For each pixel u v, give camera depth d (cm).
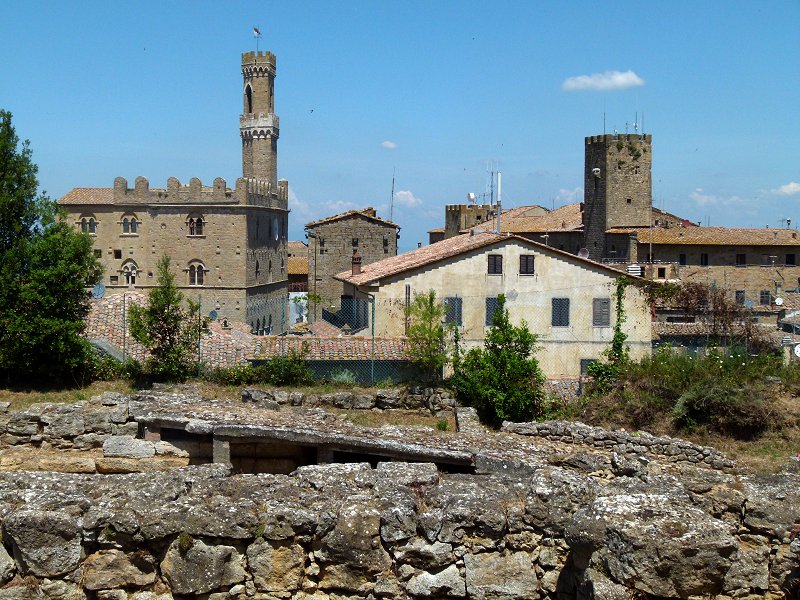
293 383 3844
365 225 12200
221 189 13550
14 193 4222
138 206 13588
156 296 3938
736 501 1248
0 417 2497
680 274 10081
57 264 3903
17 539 1155
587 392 3969
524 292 4962
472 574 1188
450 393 3700
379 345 4047
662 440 2506
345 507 1203
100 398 2717
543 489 1231
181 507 1197
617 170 11819
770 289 10019
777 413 3462
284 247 16050
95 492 1288
